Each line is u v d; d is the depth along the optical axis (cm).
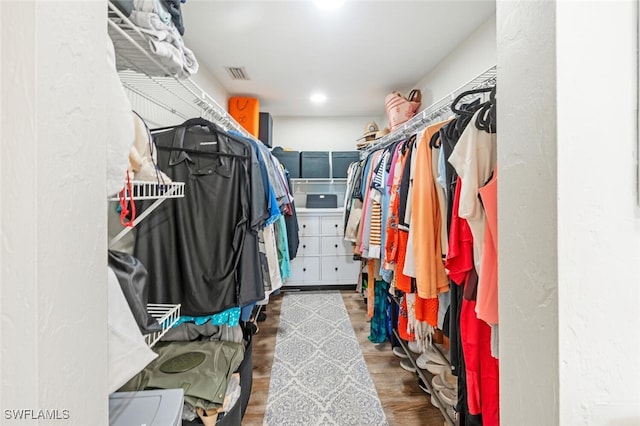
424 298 124
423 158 128
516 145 49
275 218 147
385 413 158
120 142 59
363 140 334
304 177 368
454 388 143
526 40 47
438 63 221
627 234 44
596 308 43
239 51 203
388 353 217
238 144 133
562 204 42
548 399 44
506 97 52
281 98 304
